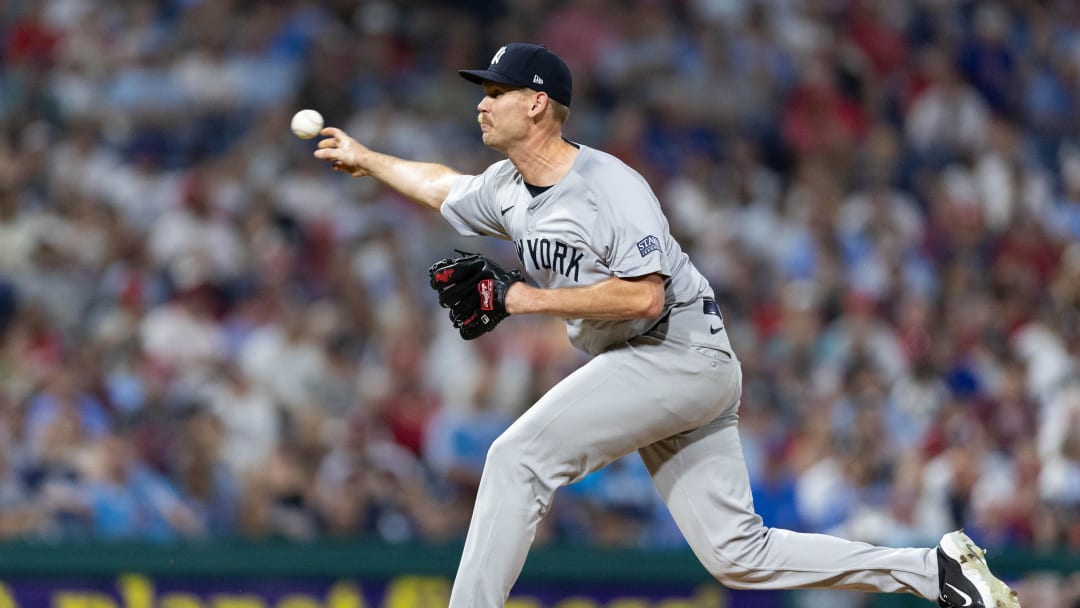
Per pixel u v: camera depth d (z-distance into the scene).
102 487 31.88
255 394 35.94
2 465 31.83
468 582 17.39
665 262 17.02
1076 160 60.38
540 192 17.30
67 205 42.41
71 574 25.81
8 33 50.19
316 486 33.47
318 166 46.25
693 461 18.33
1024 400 41.75
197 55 49.78
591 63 55.25
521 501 17.42
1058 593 28.48
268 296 40.31
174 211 42.72
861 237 50.09
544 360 38.16
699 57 56.22
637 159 52.00
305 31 51.56
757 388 39.78
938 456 38.75
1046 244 53.81
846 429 37.84
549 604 26.91
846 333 42.72
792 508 36.34
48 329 37.53
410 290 41.97
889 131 57.22
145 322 38.16
